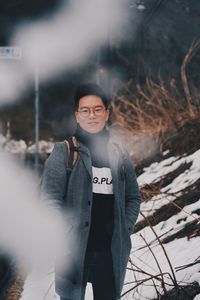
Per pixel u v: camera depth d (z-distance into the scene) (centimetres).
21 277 532
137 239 524
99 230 284
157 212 569
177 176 667
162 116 927
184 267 385
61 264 284
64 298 288
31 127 2658
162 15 1820
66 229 280
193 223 470
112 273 290
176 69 1631
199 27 1764
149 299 371
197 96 848
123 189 292
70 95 2767
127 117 984
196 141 746
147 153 885
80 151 283
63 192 284
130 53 1912
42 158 1980
